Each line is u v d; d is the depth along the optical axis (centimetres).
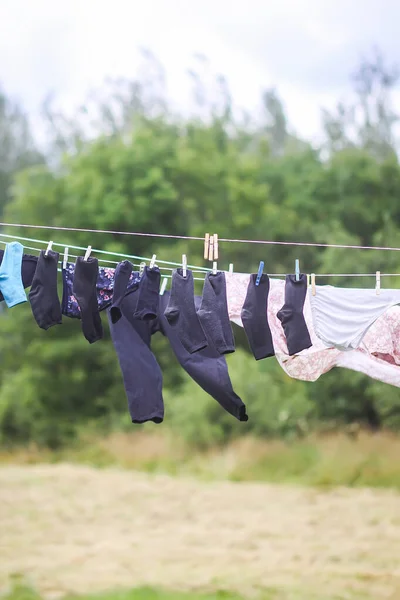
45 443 2684
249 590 1027
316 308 711
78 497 1636
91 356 2719
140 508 1548
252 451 1994
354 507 1548
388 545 1269
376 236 2603
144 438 2303
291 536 1339
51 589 1022
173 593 1005
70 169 3069
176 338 689
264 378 2230
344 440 2023
